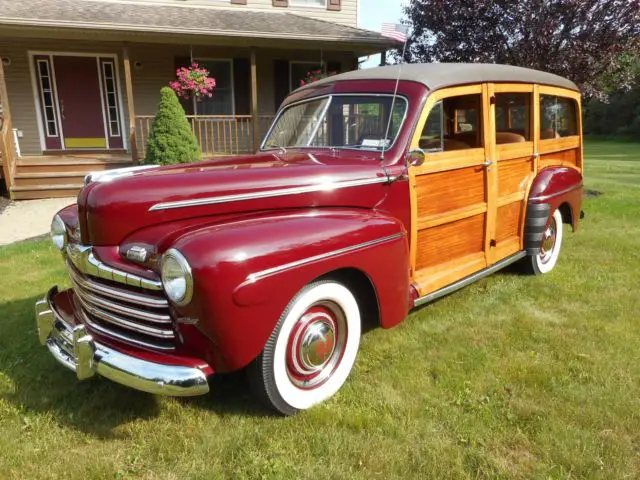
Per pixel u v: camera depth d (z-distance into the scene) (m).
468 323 3.89
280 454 2.45
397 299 3.06
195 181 2.74
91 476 2.32
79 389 3.04
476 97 3.83
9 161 9.96
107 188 2.63
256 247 2.39
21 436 2.61
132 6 12.25
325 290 2.74
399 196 3.27
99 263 2.62
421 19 10.27
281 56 13.02
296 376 2.77
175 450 2.49
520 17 9.00
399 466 2.36
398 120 3.34
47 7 10.99
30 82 11.78
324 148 3.68
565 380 3.04
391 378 3.12
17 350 3.55
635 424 2.62
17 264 5.65
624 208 8.25
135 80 12.23
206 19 11.64
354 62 13.59
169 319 2.46
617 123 32.53
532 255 4.72
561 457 2.38
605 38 8.70
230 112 12.91
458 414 2.73
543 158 4.82
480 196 3.95
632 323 3.83
